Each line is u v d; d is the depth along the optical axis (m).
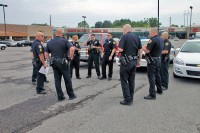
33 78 8.98
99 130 4.50
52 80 9.63
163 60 7.69
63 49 6.42
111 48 9.49
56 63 6.40
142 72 11.55
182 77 9.74
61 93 6.57
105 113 5.46
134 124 4.79
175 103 6.24
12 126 4.72
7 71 12.45
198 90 7.71
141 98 6.77
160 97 6.86
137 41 6.21
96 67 9.93
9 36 66.94
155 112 5.52
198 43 10.10
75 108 5.85
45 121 4.98
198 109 5.73
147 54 6.63
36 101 6.52
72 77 10.27
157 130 4.50
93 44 9.86
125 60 6.06
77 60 9.80
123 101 6.21
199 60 8.65
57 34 6.51
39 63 7.24
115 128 4.59
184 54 9.42
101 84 8.74
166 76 7.81
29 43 54.41
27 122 4.93
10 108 5.89
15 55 24.56
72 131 4.47
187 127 4.64
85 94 7.23
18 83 9.10
